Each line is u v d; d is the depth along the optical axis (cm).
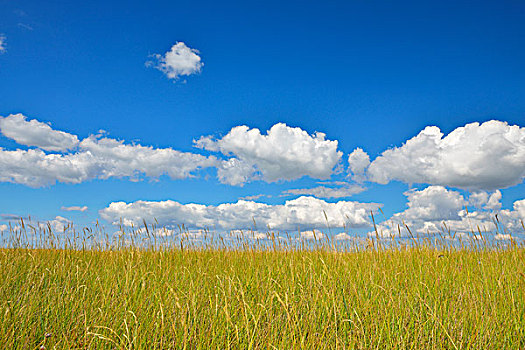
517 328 383
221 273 585
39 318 374
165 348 340
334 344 354
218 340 348
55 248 777
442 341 359
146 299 416
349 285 494
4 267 559
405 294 466
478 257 713
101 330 350
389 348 353
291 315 379
